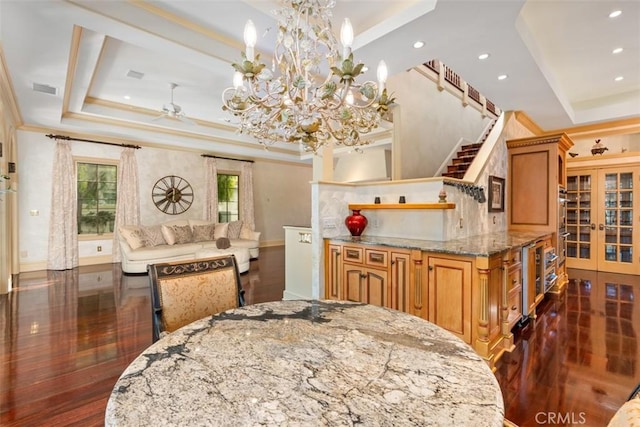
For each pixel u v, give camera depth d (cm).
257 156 877
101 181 652
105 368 237
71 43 282
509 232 433
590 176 588
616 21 309
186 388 89
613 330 306
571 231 609
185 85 449
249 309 161
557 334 298
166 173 731
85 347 271
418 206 311
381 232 354
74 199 614
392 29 257
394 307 284
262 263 671
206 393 87
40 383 217
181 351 113
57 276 536
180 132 666
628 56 380
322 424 74
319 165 370
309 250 379
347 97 193
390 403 82
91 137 627
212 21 262
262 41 283
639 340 282
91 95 492
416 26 252
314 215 348
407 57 304
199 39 276
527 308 317
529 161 448
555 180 428
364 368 100
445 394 86
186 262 175
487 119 780
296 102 172
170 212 738
